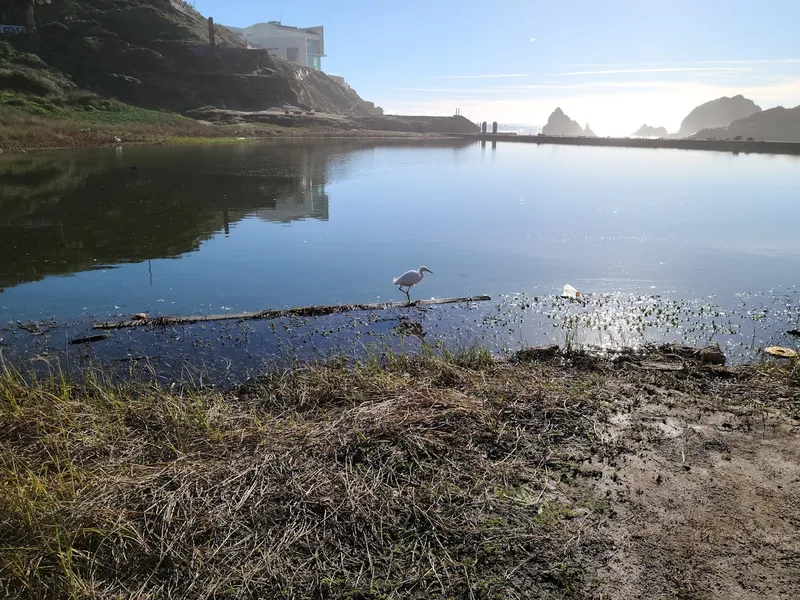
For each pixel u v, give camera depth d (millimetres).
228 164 25609
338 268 10102
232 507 3449
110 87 51969
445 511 3469
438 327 7453
